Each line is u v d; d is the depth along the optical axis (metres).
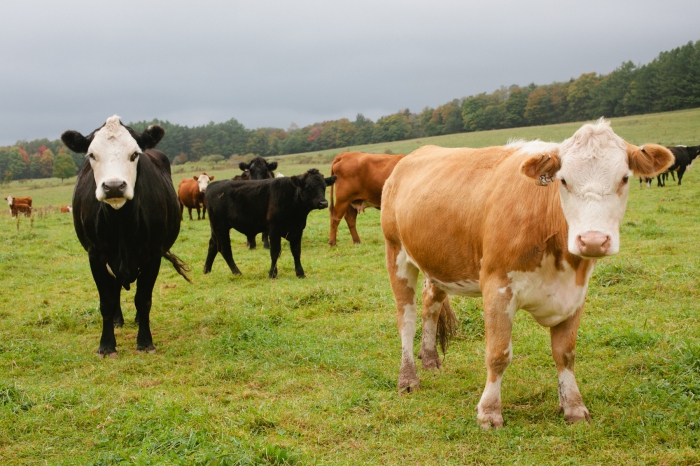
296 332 7.58
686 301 7.56
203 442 4.23
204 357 6.75
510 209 4.47
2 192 75.69
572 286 4.43
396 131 111.94
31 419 4.89
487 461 4.10
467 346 6.84
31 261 13.63
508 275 4.46
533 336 6.75
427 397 5.35
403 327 5.87
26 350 7.06
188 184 24.67
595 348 6.18
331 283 9.90
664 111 91.88
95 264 7.00
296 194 11.23
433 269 5.38
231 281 11.39
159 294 10.34
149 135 7.05
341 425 4.75
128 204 6.69
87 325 8.34
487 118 104.88
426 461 4.15
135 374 6.34
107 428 4.70
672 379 5.05
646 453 3.99
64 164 100.94
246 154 123.38
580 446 4.19
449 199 5.12
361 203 14.69
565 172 3.97
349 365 6.23
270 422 4.76
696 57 91.12
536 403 5.04
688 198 19.19
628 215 16.33
